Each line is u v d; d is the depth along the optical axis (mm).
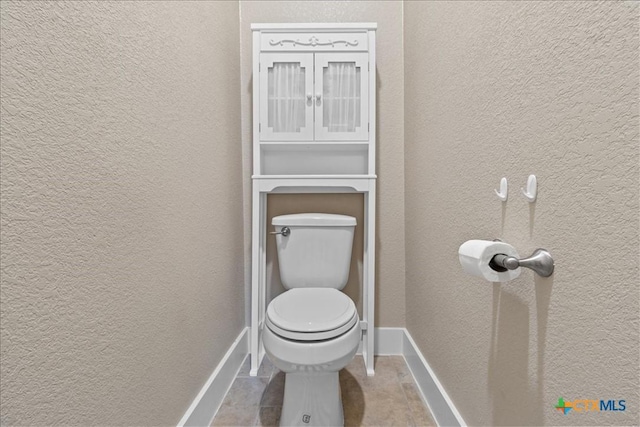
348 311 959
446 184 954
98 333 544
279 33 1316
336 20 1436
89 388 522
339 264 1326
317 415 943
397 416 1049
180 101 858
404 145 1443
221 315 1164
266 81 1317
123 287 611
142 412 669
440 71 994
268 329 911
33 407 427
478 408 765
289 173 1480
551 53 505
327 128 1328
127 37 625
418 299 1254
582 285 452
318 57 1311
